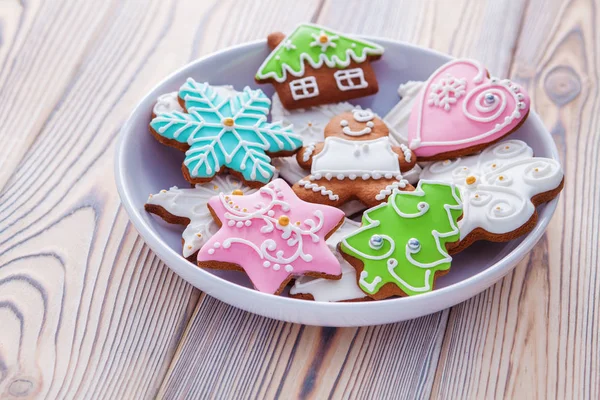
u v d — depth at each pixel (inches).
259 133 24.2
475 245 23.5
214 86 25.5
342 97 25.6
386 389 21.9
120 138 23.9
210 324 22.7
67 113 26.5
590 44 28.1
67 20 28.5
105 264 23.5
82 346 22.4
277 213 22.6
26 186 25.0
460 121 24.3
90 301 23.0
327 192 23.6
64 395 21.7
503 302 23.1
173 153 24.9
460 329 22.7
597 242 24.1
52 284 23.2
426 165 24.8
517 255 21.7
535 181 23.0
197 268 21.3
